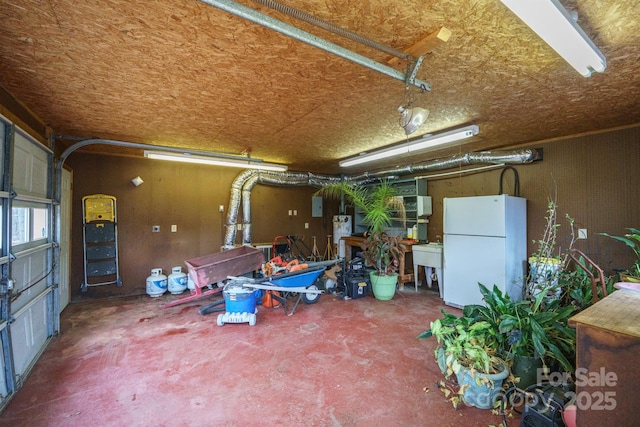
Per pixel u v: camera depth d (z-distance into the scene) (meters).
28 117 2.87
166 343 3.13
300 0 1.45
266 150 4.74
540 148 4.09
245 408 2.10
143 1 1.43
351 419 1.99
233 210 5.82
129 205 5.05
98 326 3.61
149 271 5.20
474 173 4.96
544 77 2.23
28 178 2.68
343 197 7.20
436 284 5.55
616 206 3.44
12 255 2.22
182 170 5.52
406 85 2.04
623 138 3.41
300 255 6.73
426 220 5.64
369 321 3.77
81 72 2.15
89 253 4.70
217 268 4.14
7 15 1.52
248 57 1.96
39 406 2.11
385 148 4.10
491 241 3.88
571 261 3.72
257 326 3.60
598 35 1.67
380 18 1.58
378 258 4.94
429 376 2.50
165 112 2.98
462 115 3.07
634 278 2.70
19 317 2.47
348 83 2.35
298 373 2.55
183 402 2.17
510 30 1.66
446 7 1.49
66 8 1.47
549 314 2.26
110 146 4.48
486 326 2.32
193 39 1.76
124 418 1.99
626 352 1.26
